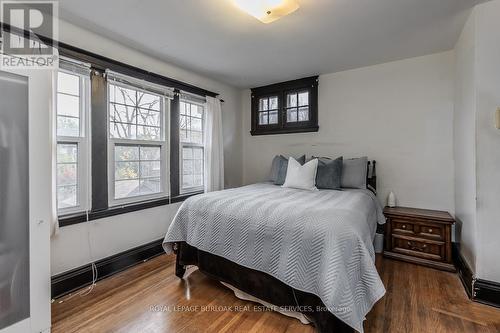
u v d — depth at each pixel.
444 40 2.39
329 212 1.62
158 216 2.77
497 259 1.76
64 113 2.03
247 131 4.11
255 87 3.97
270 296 1.66
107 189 2.28
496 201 1.76
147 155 2.70
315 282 1.39
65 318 1.63
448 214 2.51
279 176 3.16
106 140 2.27
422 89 2.78
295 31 2.19
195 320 1.62
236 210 1.85
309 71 3.26
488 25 1.77
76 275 2.01
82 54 2.07
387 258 2.60
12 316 1.36
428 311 1.69
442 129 2.68
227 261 1.88
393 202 2.87
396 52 2.68
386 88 2.98
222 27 2.11
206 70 3.19
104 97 2.25
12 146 1.36
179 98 3.01
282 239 1.56
